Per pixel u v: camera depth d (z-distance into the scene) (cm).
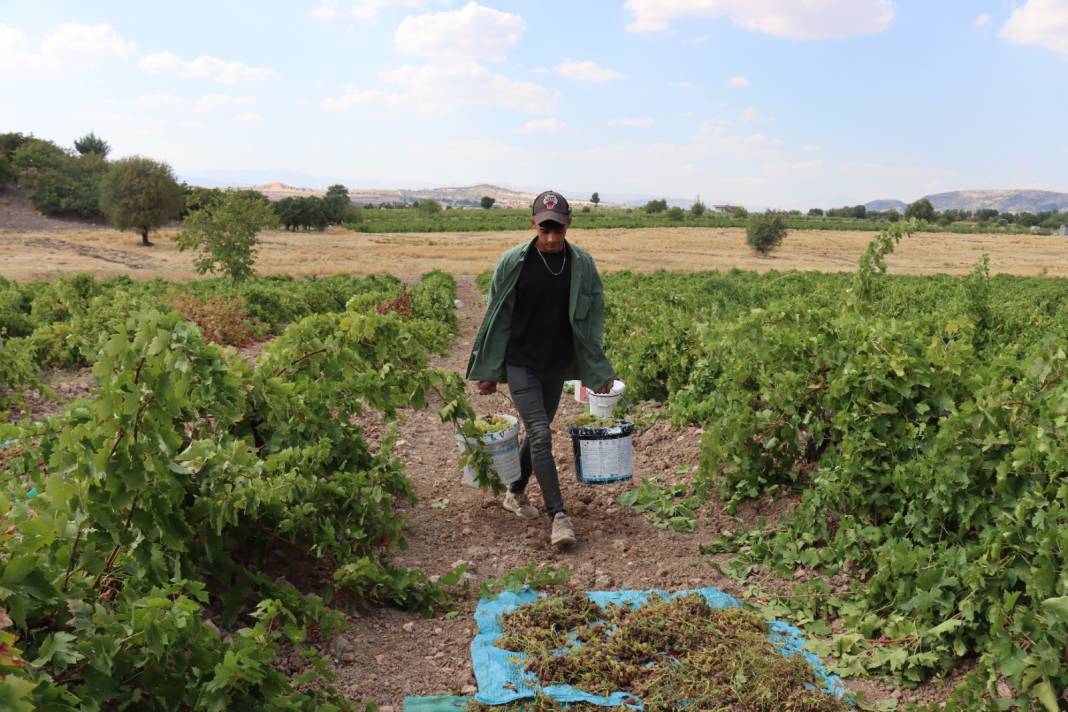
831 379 534
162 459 292
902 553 402
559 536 495
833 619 415
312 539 427
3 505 238
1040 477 390
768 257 6938
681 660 351
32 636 239
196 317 1505
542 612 393
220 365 363
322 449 442
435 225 10431
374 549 473
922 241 9344
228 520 359
